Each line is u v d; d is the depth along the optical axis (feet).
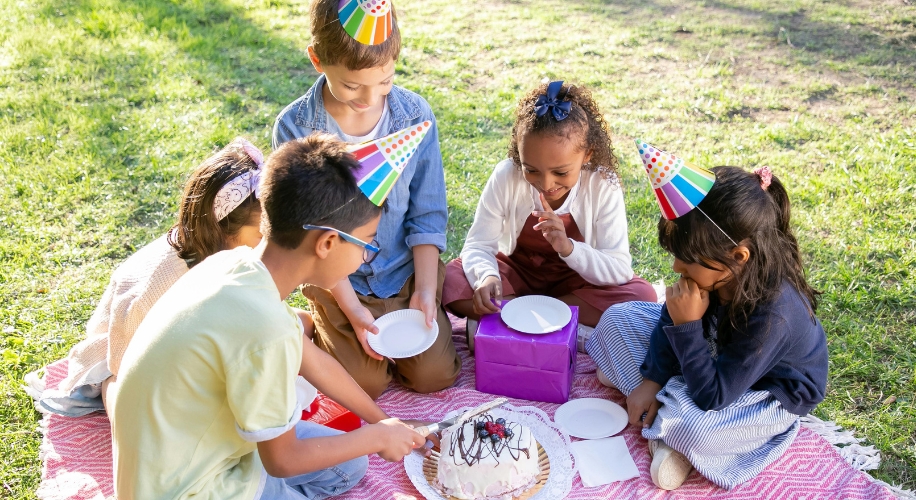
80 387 9.57
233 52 21.83
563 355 9.69
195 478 6.90
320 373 8.21
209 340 6.49
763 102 18.74
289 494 7.89
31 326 11.39
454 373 10.46
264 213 6.95
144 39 22.33
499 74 20.74
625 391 10.04
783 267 8.52
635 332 10.13
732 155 16.28
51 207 14.30
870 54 21.31
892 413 9.80
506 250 11.66
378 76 9.33
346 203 6.82
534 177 10.16
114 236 13.58
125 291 8.86
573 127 9.70
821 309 11.71
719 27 23.72
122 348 8.87
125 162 15.98
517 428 8.81
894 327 11.34
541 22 24.64
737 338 8.51
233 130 17.37
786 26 23.67
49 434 9.50
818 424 9.62
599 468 9.00
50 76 19.81
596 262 10.76
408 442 7.87
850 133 17.04
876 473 9.02
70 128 17.17
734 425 8.68
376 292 10.66
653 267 13.15
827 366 9.23
